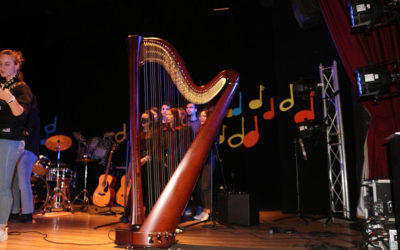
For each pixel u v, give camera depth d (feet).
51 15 23.68
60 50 26.76
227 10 22.13
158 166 10.93
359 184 16.24
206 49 22.58
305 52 18.76
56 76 26.86
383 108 11.46
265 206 20.10
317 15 15.28
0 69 9.51
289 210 17.89
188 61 22.75
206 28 22.66
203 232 11.35
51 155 26.05
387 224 7.64
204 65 22.50
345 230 11.89
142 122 12.70
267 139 20.62
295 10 16.26
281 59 19.25
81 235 10.63
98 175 24.97
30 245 8.91
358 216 14.79
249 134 20.94
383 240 8.24
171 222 7.97
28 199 13.61
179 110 11.53
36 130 13.61
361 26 10.09
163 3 21.39
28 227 12.33
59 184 19.49
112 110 25.49
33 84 26.73
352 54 11.98
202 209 15.20
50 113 26.61
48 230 11.64
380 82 9.76
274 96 20.88
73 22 23.81
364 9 9.73
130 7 21.98
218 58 22.33
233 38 22.21
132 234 7.80
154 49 8.79
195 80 22.53
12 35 25.12
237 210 13.01
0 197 9.05
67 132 26.12
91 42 25.68
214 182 14.17
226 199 13.34
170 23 22.84
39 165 17.70
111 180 18.57
